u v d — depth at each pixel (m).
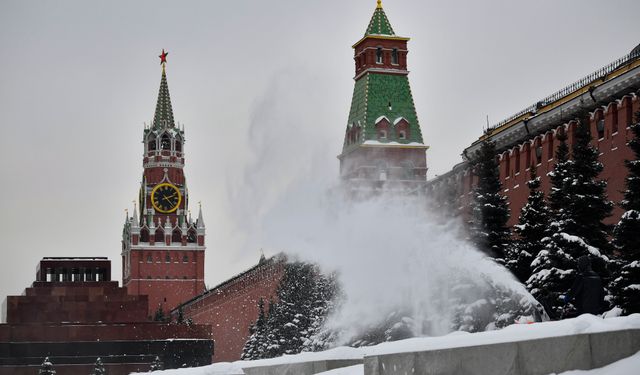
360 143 158.75
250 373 31.81
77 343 132.62
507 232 59.47
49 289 139.50
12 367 130.00
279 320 111.25
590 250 45.59
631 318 18.81
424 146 159.50
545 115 75.56
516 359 19.52
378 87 162.50
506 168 84.44
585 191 49.81
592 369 18.48
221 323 198.75
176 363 134.88
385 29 165.00
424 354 21.27
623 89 64.44
